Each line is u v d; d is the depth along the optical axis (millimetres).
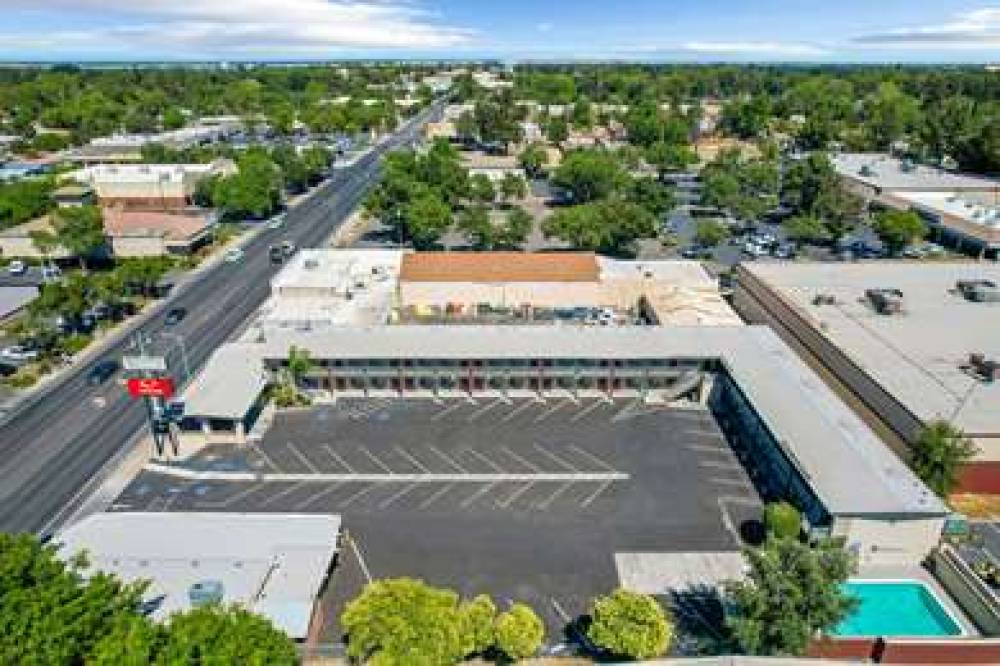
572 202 169625
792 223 134625
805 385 74562
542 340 83625
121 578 51188
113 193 157000
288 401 79750
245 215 159125
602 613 45750
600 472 68688
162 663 33656
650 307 98375
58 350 93625
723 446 73062
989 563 56969
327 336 84500
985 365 74500
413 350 81312
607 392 82625
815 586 43875
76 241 118625
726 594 50969
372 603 42875
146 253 127812
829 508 55656
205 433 74250
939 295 98688
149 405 76250
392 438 74250
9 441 74250
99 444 73625
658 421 77688
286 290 101500
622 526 61281
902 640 46469
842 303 95312
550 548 58688
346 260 114375
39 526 61062
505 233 129500
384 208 141750
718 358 79688
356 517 62406
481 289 104375
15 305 104062
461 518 62281
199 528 56969
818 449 62875
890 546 56688
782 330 95000
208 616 36938
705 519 62188
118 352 93938
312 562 53406
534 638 45406
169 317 104688
